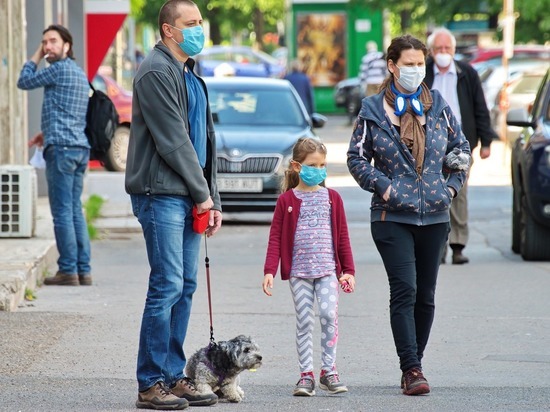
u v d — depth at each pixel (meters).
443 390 24.12
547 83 46.84
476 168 82.69
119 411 21.70
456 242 43.34
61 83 36.44
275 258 23.34
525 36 134.00
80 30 69.31
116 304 34.44
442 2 139.75
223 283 38.97
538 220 43.41
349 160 23.84
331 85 148.62
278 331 30.69
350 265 23.53
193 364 22.61
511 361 27.47
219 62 139.00
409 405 22.52
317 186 23.61
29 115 59.56
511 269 42.19
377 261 44.75
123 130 80.06
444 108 23.86
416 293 24.17
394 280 23.61
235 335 29.98
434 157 23.56
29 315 31.86
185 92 21.81
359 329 31.23
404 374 23.64
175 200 21.80
